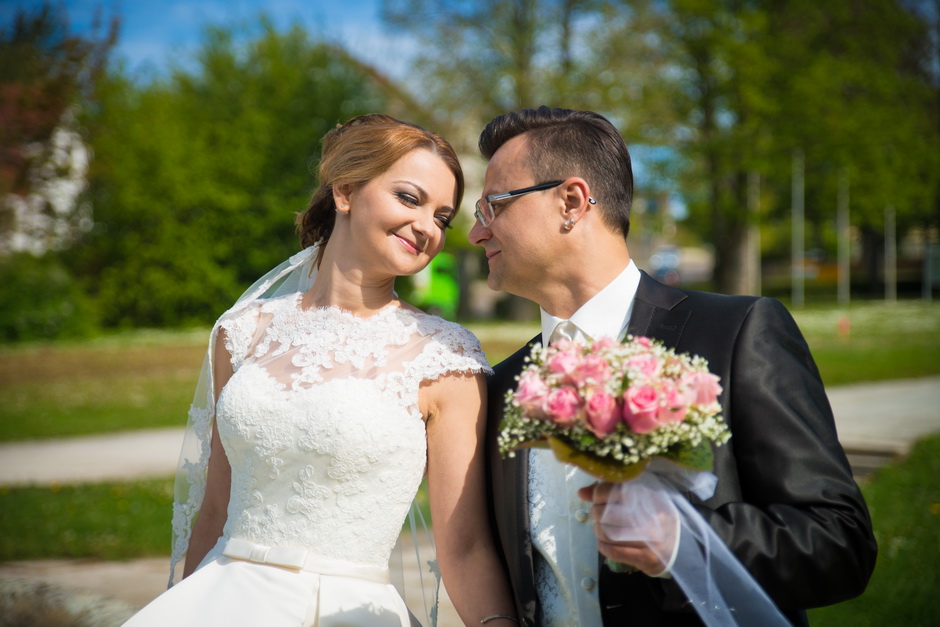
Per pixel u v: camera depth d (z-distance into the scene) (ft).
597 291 7.53
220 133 78.54
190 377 46.42
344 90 82.28
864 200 89.20
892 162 87.51
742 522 6.17
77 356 56.70
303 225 9.45
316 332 8.59
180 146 77.05
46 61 65.51
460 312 95.66
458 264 95.86
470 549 8.05
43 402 39.17
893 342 53.98
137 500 22.93
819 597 6.18
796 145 81.87
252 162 78.48
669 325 7.27
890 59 87.25
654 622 6.75
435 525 8.23
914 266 141.69
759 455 6.54
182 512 9.51
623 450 5.95
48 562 18.35
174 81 82.79
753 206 87.51
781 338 7.01
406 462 8.13
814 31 84.58
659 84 77.77
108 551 18.85
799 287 97.50
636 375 5.87
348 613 7.82
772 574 6.06
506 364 8.56
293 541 8.00
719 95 79.77
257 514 8.15
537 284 7.68
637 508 6.00
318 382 8.18
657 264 176.45
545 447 6.26
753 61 77.41
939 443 24.72
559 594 7.25
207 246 78.48
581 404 5.94
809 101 79.30
